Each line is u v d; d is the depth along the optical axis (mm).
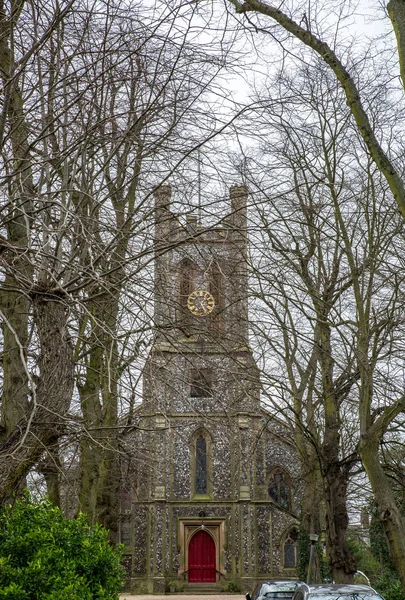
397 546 13469
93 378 16969
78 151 9984
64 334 9000
